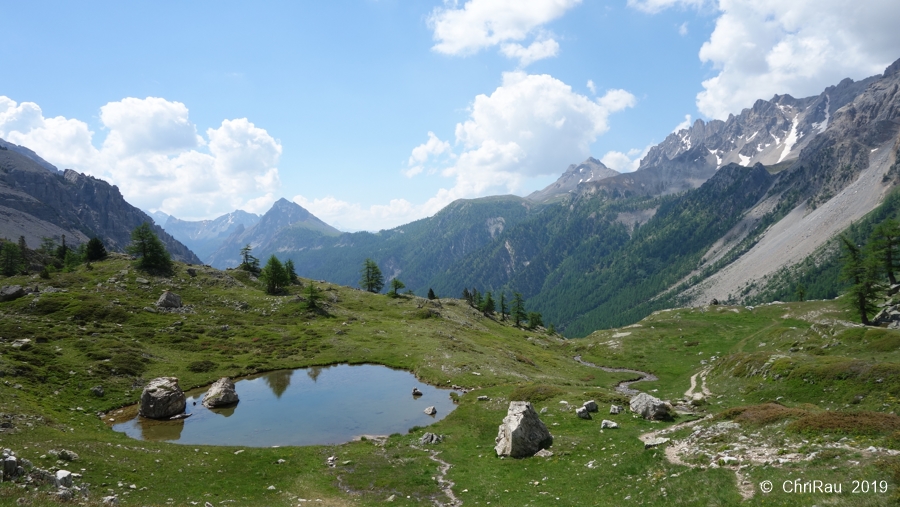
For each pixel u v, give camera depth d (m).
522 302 187.25
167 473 33.31
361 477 35.03
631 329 134.75
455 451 41.44
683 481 23.56
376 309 137.00
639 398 46.91
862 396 41.91
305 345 94.69
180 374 72.06
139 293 112.56
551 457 35.94
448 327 122.00
